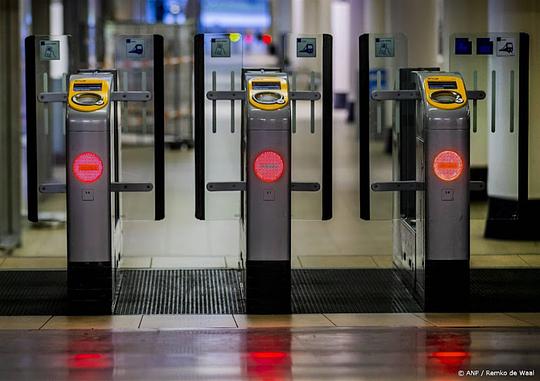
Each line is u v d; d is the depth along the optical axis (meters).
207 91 8.47
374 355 6.27
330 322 7.32
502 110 10.03
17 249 10.52
